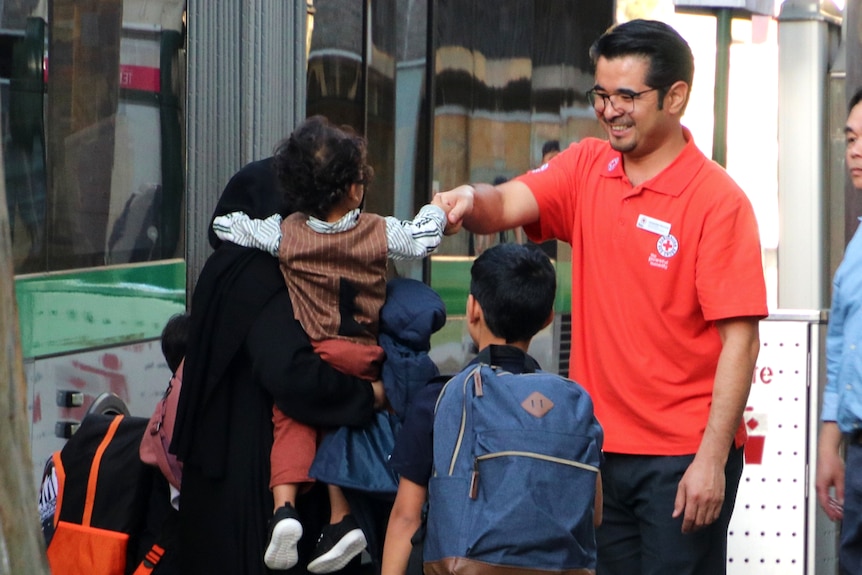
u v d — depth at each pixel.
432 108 18.17
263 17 12.62
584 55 21.45
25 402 5.82
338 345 9.20
